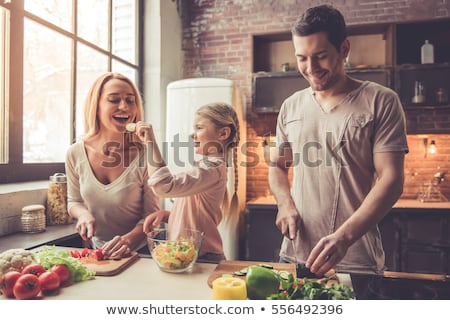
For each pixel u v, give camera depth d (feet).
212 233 4.17
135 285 3.20
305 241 4.46
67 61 7.74
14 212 5.60
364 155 4.21
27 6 6.57
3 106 6.18
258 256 9.31
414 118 9.92
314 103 4.50
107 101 4.50
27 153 6.79
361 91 4.25
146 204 4.74
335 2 10.60
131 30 10.41
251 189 10.89
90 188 4.65
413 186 9.97
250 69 10.91
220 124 4.28
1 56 6.08
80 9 8.19
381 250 4.46
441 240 8.33
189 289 3.10
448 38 9.61
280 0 11.05
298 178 4.57
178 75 11.71
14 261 3.15
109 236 4.87
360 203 4.26
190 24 11.74
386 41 9.95
